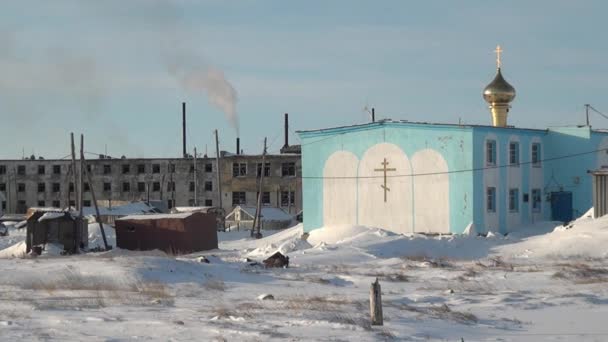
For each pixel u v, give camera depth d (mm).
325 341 22875
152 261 49781
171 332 24531
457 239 71688
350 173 87500
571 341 24203
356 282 45969
